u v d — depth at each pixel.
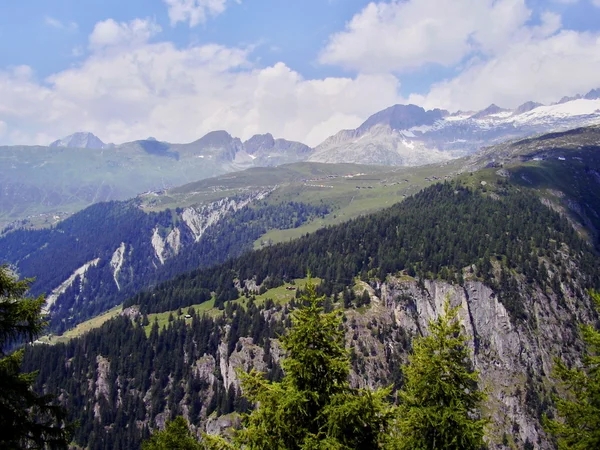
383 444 30.66
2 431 26.14
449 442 31.50
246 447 29.12
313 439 28.12
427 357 33.53
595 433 32.69
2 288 27.36
